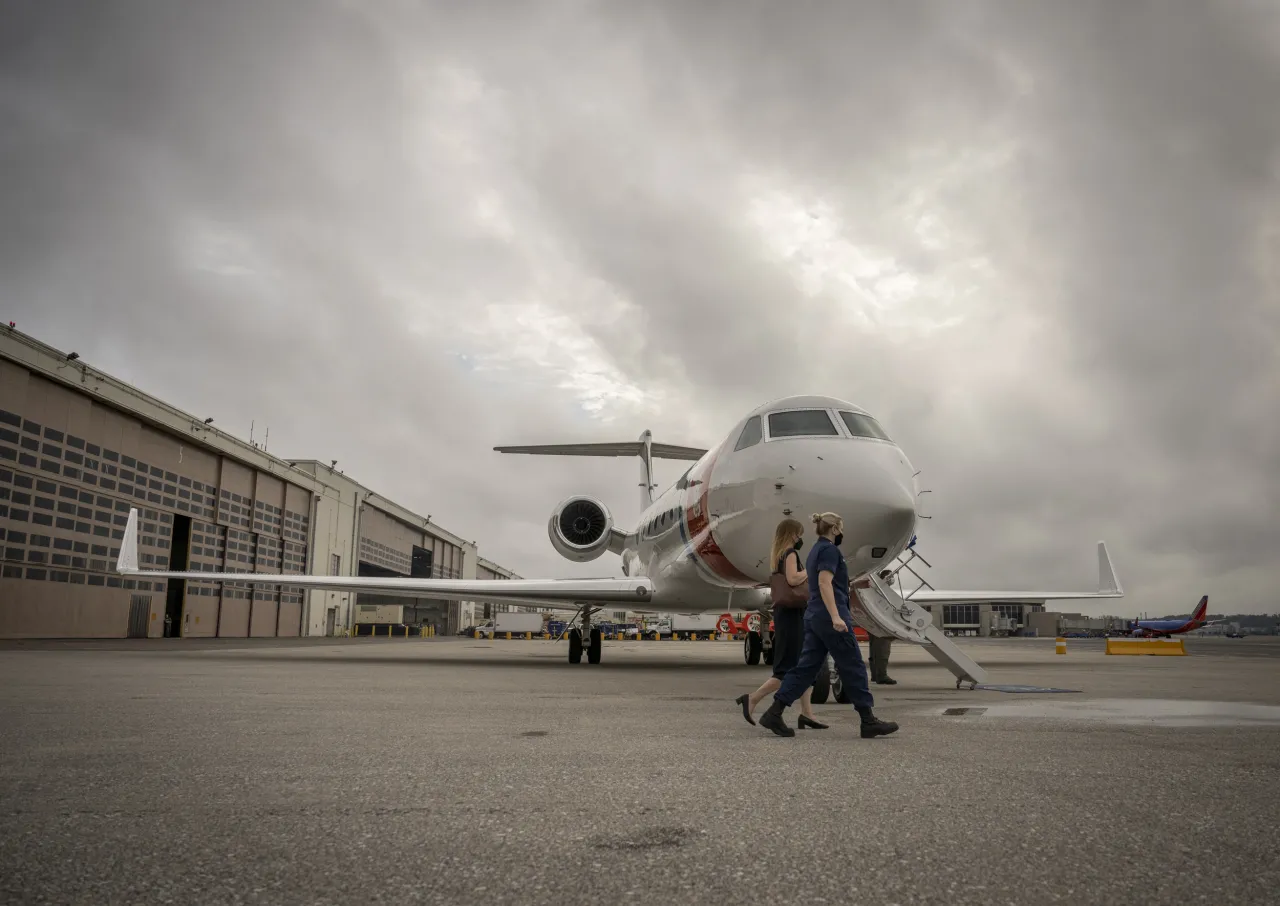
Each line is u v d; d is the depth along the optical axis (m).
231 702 7.00
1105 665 16.91
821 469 10.32
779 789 3.36
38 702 6.88
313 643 36.22
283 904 2.01
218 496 42.62
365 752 4.31
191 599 40.47
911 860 2.37
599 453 25.31
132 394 34.34
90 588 32.69
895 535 9.96
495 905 2.01
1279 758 4.20
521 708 6.71
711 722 5.82
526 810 2.98
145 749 4.38
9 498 28.58
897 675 12.57
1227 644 58.50
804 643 5.27
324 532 56.19
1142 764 4.00
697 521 13.56
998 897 2.07
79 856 2.39
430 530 84.44
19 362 28.48
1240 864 2.35
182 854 2.42
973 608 110.88
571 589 15.16
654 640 61.00
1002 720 6.05
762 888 2.13
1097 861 2.37
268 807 3.02
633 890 2.12
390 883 2.17
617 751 4.38
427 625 83.75
